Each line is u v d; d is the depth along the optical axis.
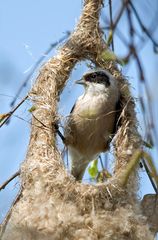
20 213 8.52
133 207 8.91
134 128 10.31
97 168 10.02
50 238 8.05
